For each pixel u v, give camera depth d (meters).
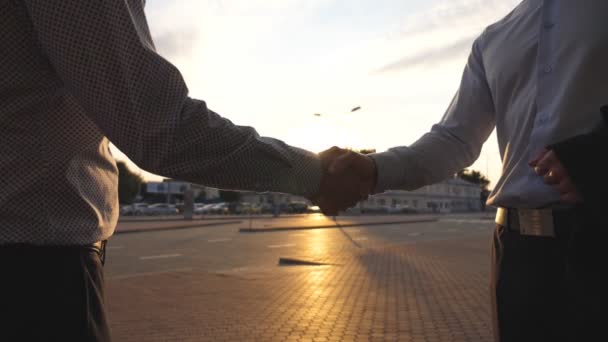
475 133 1.96
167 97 1.09
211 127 1.16
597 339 1.29
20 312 1.10
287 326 5.39
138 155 1.09
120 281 8.59
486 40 1.84
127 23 1.06
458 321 5.60
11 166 1.12
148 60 1.08
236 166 1.21
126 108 1.06
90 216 1.22
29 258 1.12
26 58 1.09
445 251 14.78
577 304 1.32
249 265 11.62
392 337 4.94
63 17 1.02
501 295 1.56
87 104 1.08
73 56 1.04
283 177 1.33
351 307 6.38
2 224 1.11
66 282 1.15
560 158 1.19
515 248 1.54
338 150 1.62
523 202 1.52
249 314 5.99
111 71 1.05
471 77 1.96
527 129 1.58
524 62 1.62
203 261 12.52
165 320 5.70
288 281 8.62
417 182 1.93
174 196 101.31
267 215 62.06
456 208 111.94
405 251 14.82
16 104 1.11
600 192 1.15
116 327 5.38
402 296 7.15
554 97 1.50
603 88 1.42
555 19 1.53
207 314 5.99
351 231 27.00
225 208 64.25
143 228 26.92
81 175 1.22
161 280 8.70
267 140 1.32
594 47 1.43
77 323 1.15
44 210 1.15
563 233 1.42
